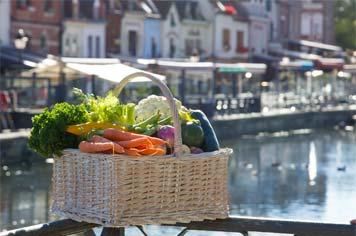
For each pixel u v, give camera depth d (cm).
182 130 577
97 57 6994
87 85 4934
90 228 572
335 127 7025
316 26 11200
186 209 556
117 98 603
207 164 562
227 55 8825
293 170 3609
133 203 536
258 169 3647
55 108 570
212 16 8575
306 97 7525
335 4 12550
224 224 576
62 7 6562
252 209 2428
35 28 6253
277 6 10144
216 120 5312
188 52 8306
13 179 3091
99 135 557
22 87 4881
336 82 8950
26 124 4034
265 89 7831
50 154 563
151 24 7812
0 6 5828
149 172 540
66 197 554
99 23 6962
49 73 4622
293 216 2305
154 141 554
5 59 5078
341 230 559
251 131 5772
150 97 605
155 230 1608
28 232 538
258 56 9281
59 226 550
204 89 7288
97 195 538
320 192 2803
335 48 10644
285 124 6294
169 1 8075
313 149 4869
